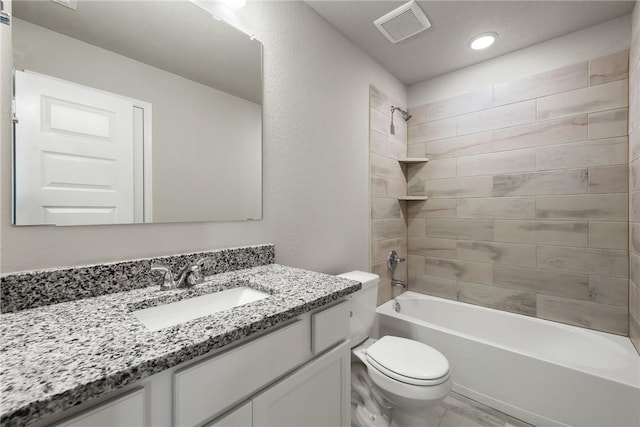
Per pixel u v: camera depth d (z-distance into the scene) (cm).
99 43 92
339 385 104
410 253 263
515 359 155
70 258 86
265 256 138
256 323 71
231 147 127
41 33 82
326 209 178
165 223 107
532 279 204
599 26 178
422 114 255
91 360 52
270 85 144
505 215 214
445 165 243
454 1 158
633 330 163
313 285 104
